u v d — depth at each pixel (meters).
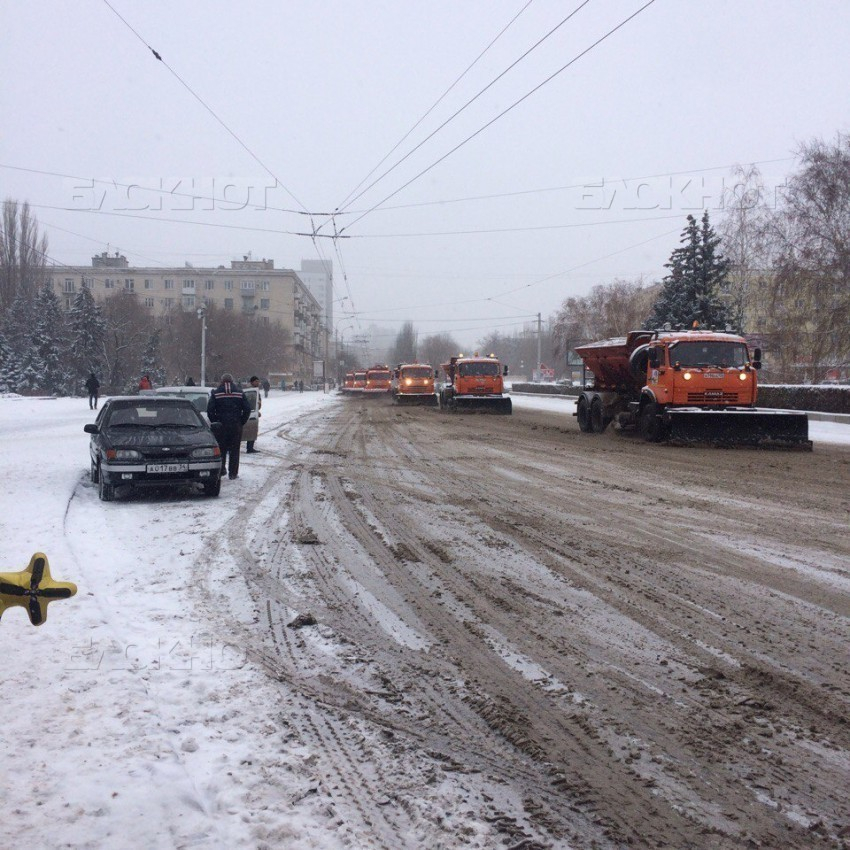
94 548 7.56
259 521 9.15
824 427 25.69
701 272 44.03
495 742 3.71
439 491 11.43
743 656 4.78
